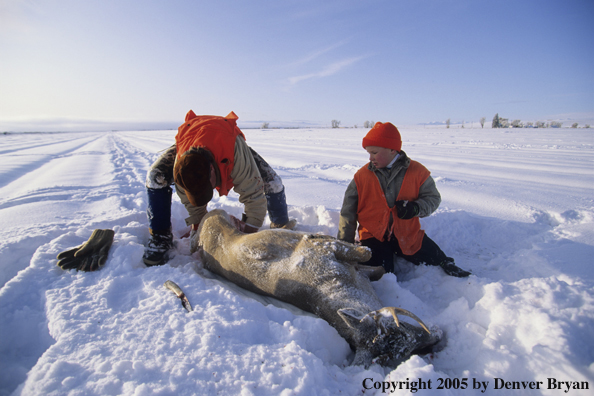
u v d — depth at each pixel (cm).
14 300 239
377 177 303
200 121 298
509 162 1018
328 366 192
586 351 172
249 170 321
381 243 316
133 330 204
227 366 173
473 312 230
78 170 986
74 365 172
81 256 287
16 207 507
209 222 326
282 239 283
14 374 184
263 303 265
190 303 235
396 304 256
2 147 2130
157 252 314
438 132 3503
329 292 236
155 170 305
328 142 2216
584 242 331
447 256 341
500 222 405
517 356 177
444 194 595
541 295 220
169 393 155
